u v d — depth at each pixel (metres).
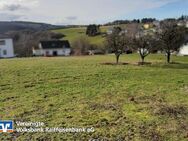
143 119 12.31
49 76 24.47
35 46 108.75
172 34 42.62
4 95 16.98
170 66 36.59
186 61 46.50
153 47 42.62
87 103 15.05
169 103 15.09
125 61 44.84
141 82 22.08
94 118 12.43
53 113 13.23
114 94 17.38
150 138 10.27
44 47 106.88
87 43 99.50
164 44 42.69
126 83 21.48
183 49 59.66
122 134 10.61
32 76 24.36
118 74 26.50
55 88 19.17
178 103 15.10
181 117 12.66
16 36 116.56
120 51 41.53
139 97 16.55
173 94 17.48
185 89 19.25
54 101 15.48
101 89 18.92
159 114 13.05
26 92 17.88
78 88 19.22
